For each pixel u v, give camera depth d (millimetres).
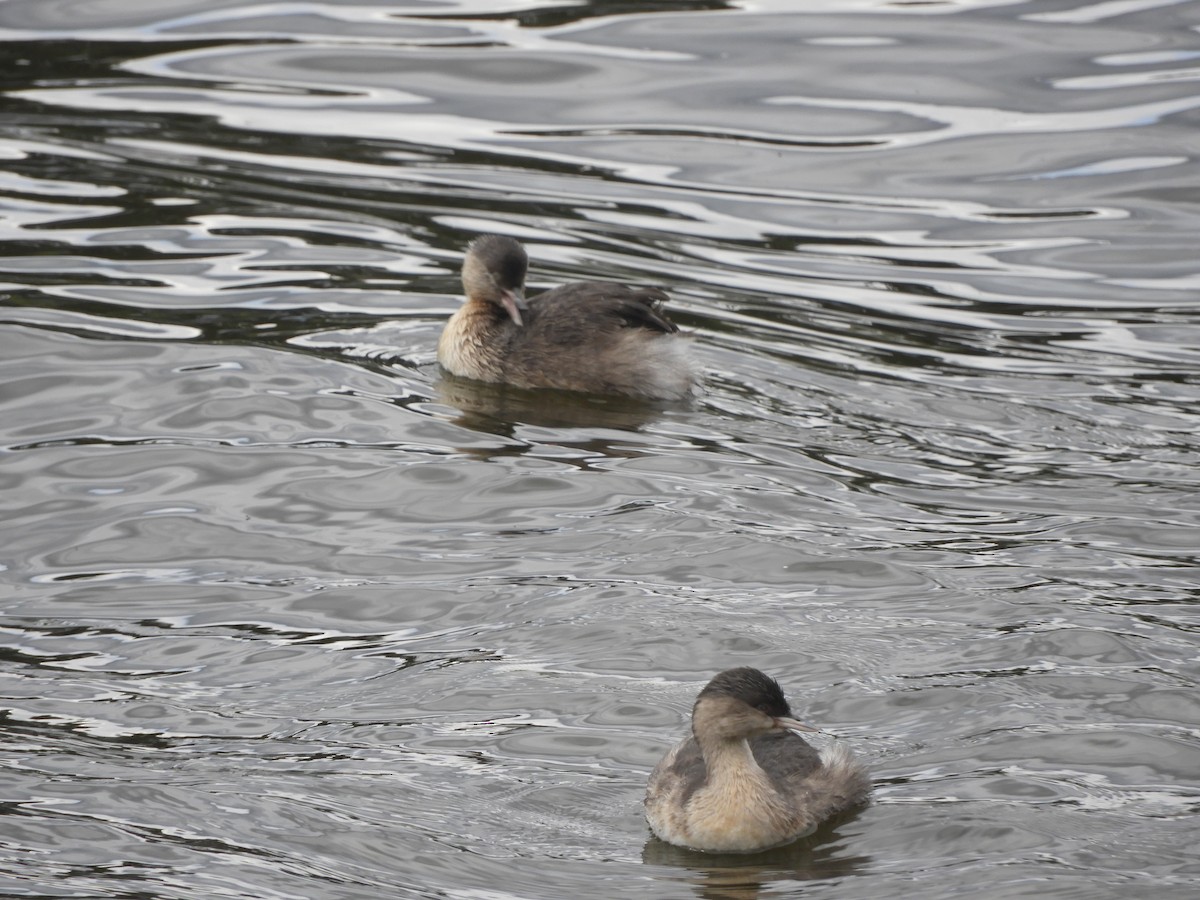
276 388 16719
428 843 9820
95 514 14195
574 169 23562
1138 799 10156
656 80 26062
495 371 17266
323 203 22109
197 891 9250
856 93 25422
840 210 22453
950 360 18109
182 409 16203
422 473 15023
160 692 11516
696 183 23203
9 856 9578
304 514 14258
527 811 10227
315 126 24703
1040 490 14922
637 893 9398
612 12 28516
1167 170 23172
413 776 10523
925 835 9891
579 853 9828
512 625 12352
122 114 24828
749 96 25453
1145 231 21766
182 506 14367
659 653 11922
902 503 14586
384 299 19234
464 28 28031
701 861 9797
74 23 28172
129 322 18078
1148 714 11086
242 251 20375
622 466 15258
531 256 20641
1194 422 16609
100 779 10422
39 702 11344
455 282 19844
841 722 11117
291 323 18375
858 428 16312
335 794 10312
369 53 27047
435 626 12406
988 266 20891
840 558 13398
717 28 27828
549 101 25469
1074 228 21891
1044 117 24609
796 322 19047
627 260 20688
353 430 15930
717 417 16500
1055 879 9344
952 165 23594
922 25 27656
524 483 14844
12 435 15586
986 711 11156
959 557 13477
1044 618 12383
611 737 10984
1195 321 19344
